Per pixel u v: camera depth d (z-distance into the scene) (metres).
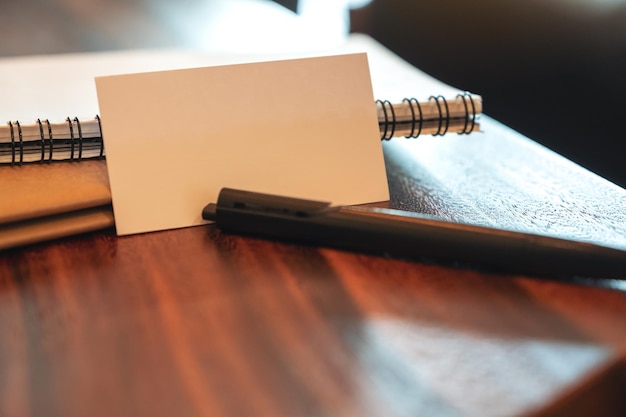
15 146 0.33
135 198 0.33
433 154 0.41
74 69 0.44
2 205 0.31
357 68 0.35
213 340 0.27
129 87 0.33
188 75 0.33
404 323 0.28
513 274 0.30
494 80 0.53
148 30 0.61
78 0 0.71
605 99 0.46
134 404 0.25
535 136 0.51
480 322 0.28
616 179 0.46
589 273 0.29
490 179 0.37
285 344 0.27
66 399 0.25
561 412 0.25
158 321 0.28
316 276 0.30
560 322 0.28
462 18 0.55
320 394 0.25
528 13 0.50
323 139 0.34
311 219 0.31
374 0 0.64
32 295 0.29
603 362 0.26
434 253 0.30
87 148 0.34
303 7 0.72
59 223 0.32
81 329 0.28
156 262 0.31
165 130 0.33
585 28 0.47
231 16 0.69
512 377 0.26
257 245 0.32
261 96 0.34
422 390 0.25
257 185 0.33
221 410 0.25
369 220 0.31
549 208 0.34
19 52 0.52
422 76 0.42
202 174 0.33
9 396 0.26
